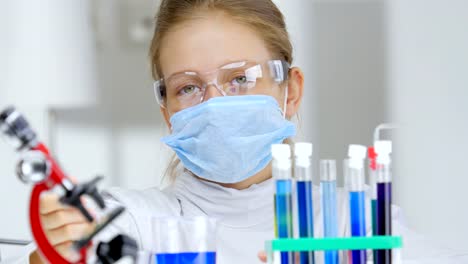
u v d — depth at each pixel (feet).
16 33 8.65
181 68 4.55
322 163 3.02
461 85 8.82
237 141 4.37
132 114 8.80
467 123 8.75
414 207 8.83
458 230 8.64
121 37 8.77
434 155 8.85
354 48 9.12
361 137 9.14
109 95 8.79
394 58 9.07
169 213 4.63
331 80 9.14
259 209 4.65
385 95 9.11
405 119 9.00
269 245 2.97
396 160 8.93
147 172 8.77
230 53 4.54
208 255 3.01
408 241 4.32
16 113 2.39
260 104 4.42
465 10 8.80
